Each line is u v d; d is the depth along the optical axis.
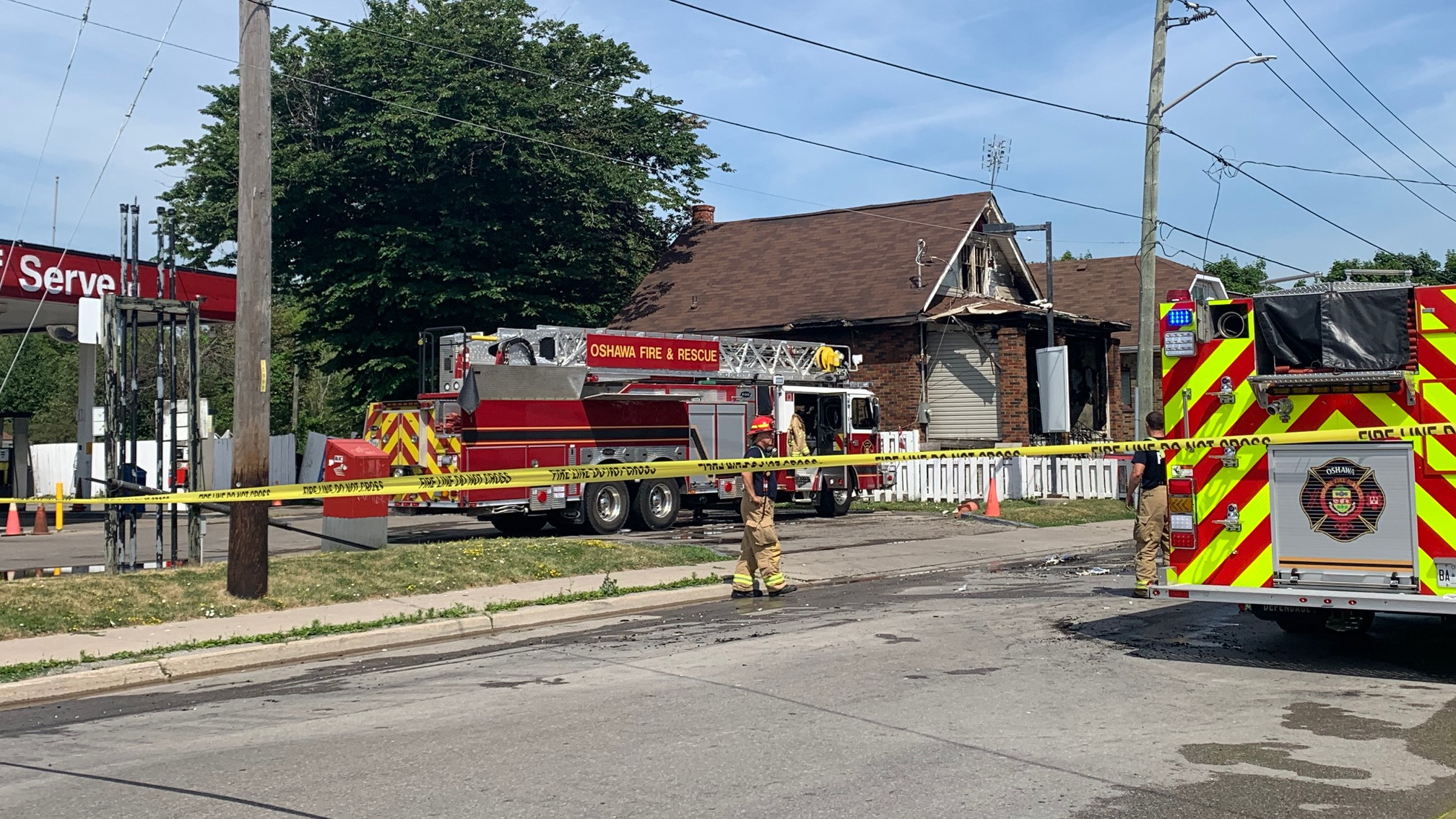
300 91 30.69
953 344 30.88
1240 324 8.74
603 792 5.68
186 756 6.48
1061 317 30.14
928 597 12.51
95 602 10.87
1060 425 24.89
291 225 31.06
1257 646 9.38
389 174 30.97
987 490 25.80
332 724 7.19
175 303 13.13
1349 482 8.30
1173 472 8.98
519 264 32.34
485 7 31.83
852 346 31.89
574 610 11.91
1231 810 5.39
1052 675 8.33
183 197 32.28
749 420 22.39
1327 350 8.30
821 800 5.53
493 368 18.50
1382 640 9.64
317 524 23.67
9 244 23.31
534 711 7.39
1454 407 7.93
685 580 13.53
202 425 26.16
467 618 11.19
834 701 7.55
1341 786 5.77
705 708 7.37
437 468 18.59
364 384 33.94
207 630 10.40
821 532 20.08
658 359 21.08
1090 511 23.17
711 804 5.47
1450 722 6.98
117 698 8.49
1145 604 11.68
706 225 40.47
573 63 34.59
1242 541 8.70
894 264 33.12
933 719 7.05
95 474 34.06
